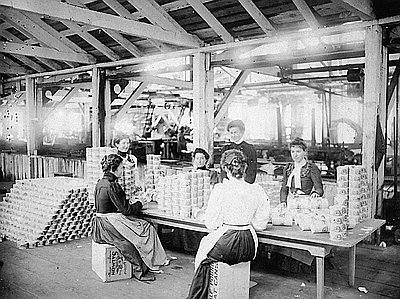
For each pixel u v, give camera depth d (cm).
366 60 505
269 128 1382
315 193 404
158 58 727
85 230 554
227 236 325
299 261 413
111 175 416
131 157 539
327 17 575
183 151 1036
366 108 504
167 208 432
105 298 357
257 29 638
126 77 805
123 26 572
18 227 550
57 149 1101
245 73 770
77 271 424
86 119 1388
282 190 435
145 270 412
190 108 1209
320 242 327
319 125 1234
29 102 1012
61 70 909
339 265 436
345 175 398
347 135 1179
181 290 375
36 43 866
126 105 886
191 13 634
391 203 618
